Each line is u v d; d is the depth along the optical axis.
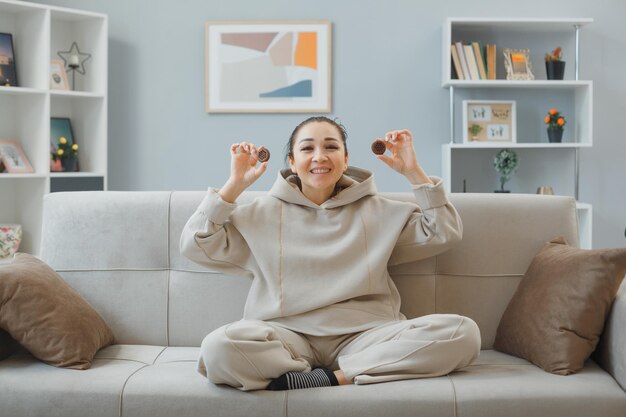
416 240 2.18
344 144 2.23
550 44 4.31
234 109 4.34
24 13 3.98
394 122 4.32
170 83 4.37
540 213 2.30
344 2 4.30
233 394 1.80
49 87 3.93
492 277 2.27
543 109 4.32
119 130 4.38
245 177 2.11
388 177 4.32
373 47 4.31
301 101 4.32
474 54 4.11
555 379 1.86
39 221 3.99
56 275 2.19
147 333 2.29
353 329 2.06
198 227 2.11
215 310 2.27
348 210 2.21
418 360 1.86
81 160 4.27
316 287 2.11
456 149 4.31
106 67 4.14
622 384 1.83
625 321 1.85
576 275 1.98
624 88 4.32
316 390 1.81
